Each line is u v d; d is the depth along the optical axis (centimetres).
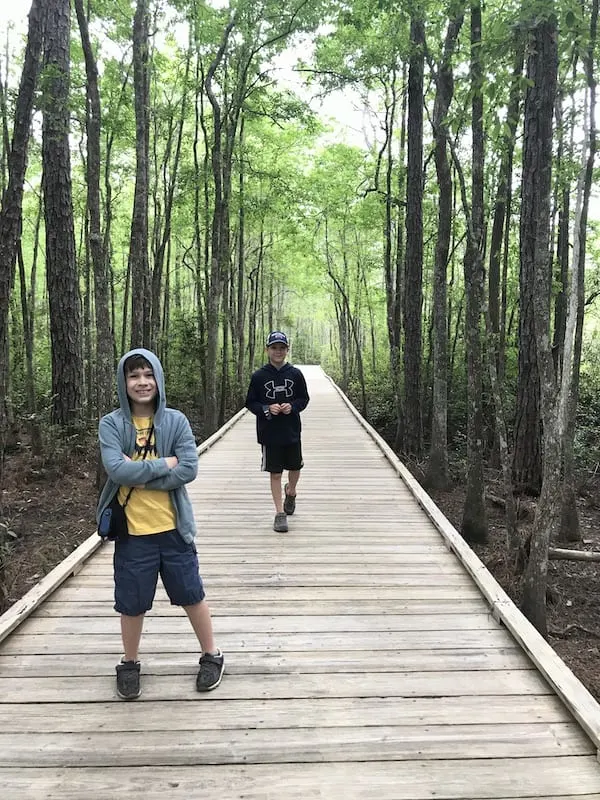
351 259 2325
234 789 230
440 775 238
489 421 1139
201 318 1602
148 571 275
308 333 4709
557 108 652
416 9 675
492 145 902
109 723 265
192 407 1723
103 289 695
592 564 636
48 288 987
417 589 415
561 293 1048
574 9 374
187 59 1257
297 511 608
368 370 2256
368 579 432
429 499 622
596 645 470
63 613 369
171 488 274
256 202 1670
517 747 253
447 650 332
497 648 335
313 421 1295
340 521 574
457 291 1518
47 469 900
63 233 970
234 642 338
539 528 439
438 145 792
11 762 242
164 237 1351
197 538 521
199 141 1866
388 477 764
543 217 408
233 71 1400
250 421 1316
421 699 286
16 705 278
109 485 277
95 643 333
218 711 275
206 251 1521
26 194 1591
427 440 1278
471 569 432
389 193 1291
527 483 845
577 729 264
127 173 1536
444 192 810
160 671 305
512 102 549
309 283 2967
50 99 627
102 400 709
